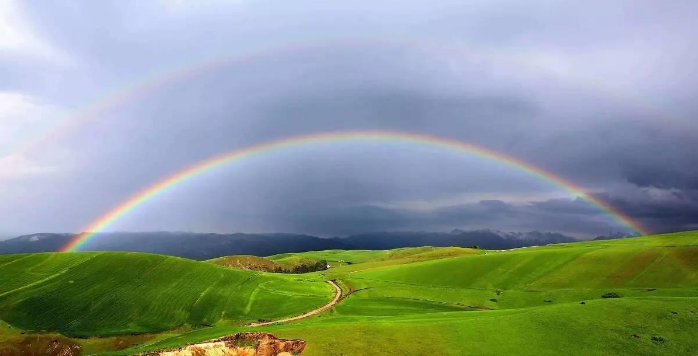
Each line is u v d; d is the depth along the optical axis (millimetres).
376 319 79188
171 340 73938
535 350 55344
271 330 62562
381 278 160375
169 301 118562
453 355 53750
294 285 148000
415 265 171250
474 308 114375
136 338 94000
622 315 64125
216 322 107250
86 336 93562
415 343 56125
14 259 140125
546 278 130000
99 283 126312
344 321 79000
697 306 67062
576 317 63906
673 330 59406
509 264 147625
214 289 131250
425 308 113938
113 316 107062
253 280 147125
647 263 122812
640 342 56656
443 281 144375
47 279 126438
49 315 104688
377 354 52906
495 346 56156
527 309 75875
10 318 101375
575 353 54594
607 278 120562
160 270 141000
